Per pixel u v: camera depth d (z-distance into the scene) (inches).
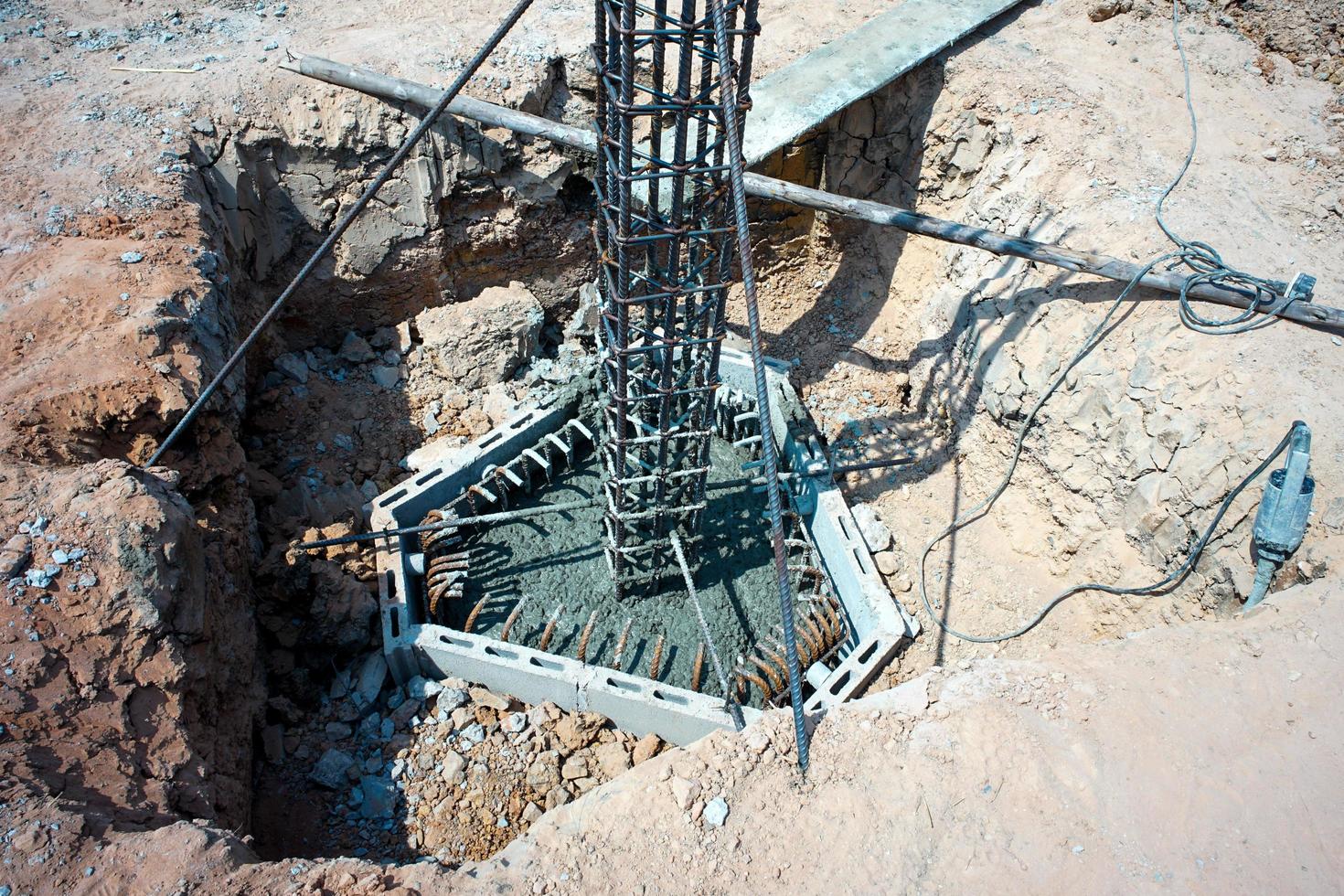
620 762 353.4
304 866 250.2
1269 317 361.4
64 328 345.7
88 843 240.5
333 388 478.3
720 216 328.2
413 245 478.6
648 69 461.4
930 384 472.4
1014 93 458.6
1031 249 403.5
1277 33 478.0
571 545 443.5
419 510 427.2
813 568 424.8
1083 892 254.7
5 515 286.4
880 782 278.1
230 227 434.9
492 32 485.1
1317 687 286.2
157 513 294.4
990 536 416.2
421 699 370.0
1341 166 424.2
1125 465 369.4
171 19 501.4
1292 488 298.7
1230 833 262.2
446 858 325.7
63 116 428.5
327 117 439.2
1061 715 288.7
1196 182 421.1
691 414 390.3
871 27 493.7
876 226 515.2
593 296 518.0
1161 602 352.5
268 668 362.6
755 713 346.9
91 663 272.1
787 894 257.4
